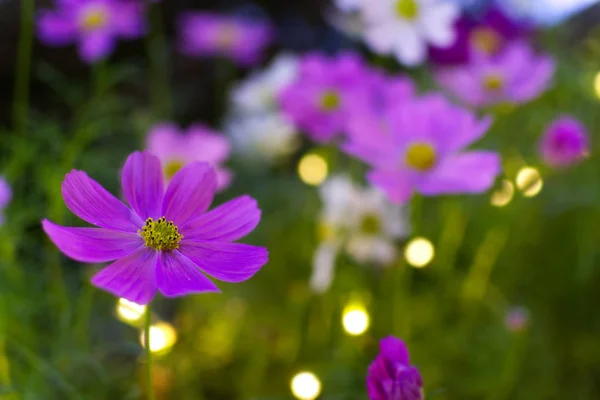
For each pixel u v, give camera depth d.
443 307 0.95
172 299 0.98
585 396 0.87
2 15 1.21
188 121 1.51
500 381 0.79
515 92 0.96
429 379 0.85
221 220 0.56
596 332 0.96
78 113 1.21
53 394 0.74
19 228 0.78
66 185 0.54
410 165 0.72
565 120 0.88
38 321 0.79
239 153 1.34
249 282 1.03
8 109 1.23
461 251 1.05
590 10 1.51
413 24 0.84
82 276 0.78
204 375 0.90
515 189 0.94
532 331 0.90
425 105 0.74
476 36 1.10
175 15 1.50
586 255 1.01
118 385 0.78
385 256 0.88
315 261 0.89
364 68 0.98
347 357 0.80
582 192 1.05
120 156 1.07
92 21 1.05
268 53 1.65
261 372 0.89
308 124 0.97
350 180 1.03
